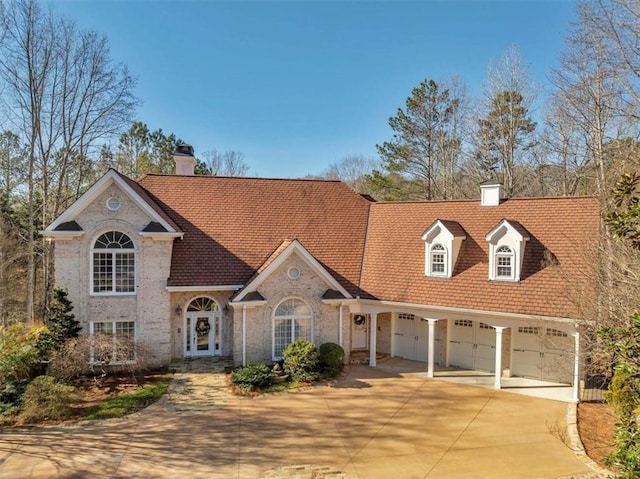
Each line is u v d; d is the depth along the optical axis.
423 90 47.78
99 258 21.78
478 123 43.50
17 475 12.58
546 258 20.50
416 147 48.16
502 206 24.08
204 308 24.16
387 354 25.84
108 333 21.86
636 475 7.00
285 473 12.83
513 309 19.59
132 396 18.59
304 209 27.95
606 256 16.45
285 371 21.30
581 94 32.56
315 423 16.36
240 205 27.09
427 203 27.00
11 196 40.06
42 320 35.38
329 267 24.98
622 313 14.51
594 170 30.39
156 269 22.33
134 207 22.00
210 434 15.34
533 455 14.03
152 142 56.25
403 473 12.88
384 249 25.78
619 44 22.67
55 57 32.97
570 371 19.88
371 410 17.66
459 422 16.58
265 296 22.48
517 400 18.86
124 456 13.73
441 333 24.12
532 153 41.97
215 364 22.86
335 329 23.56
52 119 33.62
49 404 16.55
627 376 8.64
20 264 39.50
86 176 40.78
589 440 15.20
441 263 22.98
